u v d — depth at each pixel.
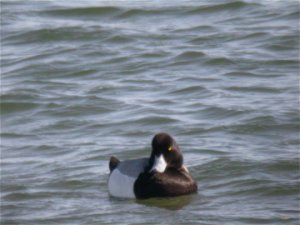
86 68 23.75
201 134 18.55
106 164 16.89
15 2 29.41
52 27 26.53
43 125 20.03
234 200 14.55
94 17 27.72
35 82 22.97
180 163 14.80
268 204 14.33
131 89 22.06
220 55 23.80
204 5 27.62
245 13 27.17
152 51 24.53
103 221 13.71
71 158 17.42
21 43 26.02
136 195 14.68
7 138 19.25
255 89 21.38
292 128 18.50
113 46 25.19
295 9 27.02
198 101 20.73
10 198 15.14
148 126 19.31
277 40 24.70
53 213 14.23
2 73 23.81
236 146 17.59
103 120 19.92
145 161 14.99
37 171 16.69
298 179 15.46
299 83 21.62
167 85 22.14
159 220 13.63
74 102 21.22
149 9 27.73
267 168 16.03
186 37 25.53
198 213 13.91
